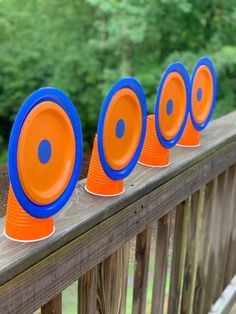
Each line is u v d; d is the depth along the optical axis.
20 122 0.63
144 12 4.84
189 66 4.73
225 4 5.14
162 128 1.02
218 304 1.65
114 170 0.87
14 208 0.70
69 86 4.53
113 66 4.93
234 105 4.29
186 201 1.20
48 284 0.73
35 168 0.67
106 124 0.82
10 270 0.65
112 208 0.86
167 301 1.38
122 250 0.97
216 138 1.31
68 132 0.72
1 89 3.01
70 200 0.85
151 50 5.05
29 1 4.76
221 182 1.45
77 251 0.78
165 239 1.14
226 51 4.63
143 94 0.90
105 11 4.79
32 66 4.31
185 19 5.07
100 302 0.95
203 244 1.43
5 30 4.38
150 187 0.97
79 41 4.95
